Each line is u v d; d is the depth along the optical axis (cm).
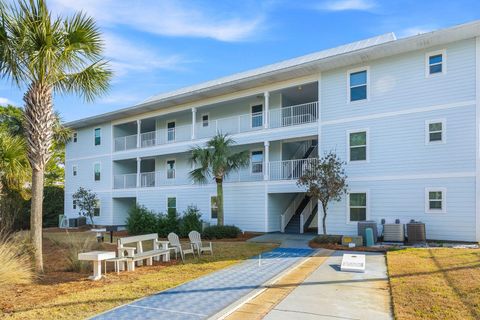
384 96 1566
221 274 830
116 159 2716
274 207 1945
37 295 639
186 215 1909
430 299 584
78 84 943
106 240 1697
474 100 1362
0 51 797
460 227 1359
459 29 1338
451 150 1396
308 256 1100
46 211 3006
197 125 2406
